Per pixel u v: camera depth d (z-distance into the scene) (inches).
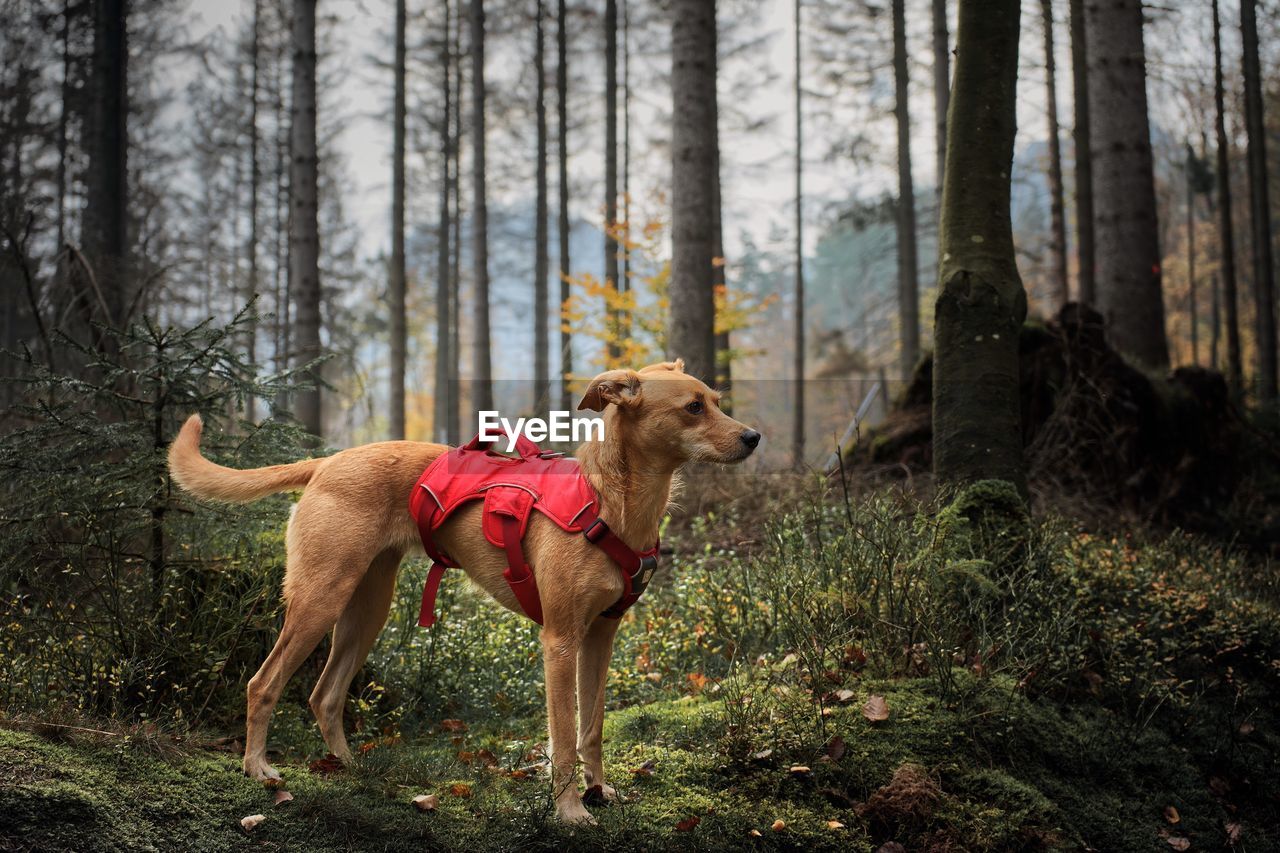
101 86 456.1
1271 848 156.3
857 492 287.6
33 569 159.3
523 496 136.9
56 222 679.1
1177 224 1425.9
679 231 395.9
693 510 298.8
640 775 145.1
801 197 875.4
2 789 109.7
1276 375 621.0
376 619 148.6
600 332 502.0
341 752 144.1
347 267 1134.4
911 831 138.3
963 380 213.5
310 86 469.4
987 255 216.4
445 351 1087.0
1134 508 317.7
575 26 928.3
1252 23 647.1
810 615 177.3
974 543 193.6
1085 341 339.6
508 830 126.3
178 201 1016.2
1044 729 162.2
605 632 139.4
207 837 115.8
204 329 165.9
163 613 159.3
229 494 139.3
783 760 147.8
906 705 159.6
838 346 1003.3
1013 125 222.7
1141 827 152.9
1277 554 311.0
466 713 180.9
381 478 142.3
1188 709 180.2
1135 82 442.9
